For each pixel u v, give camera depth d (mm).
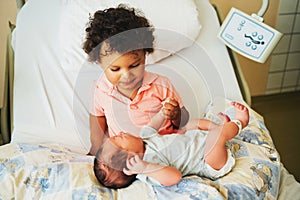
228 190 985
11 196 992
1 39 1769
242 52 1533
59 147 1143
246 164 1085
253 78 2334
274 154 1184
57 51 1430
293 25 2246
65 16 1419
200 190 947
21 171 1016
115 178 979
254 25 1502
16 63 1408
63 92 1338
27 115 1273
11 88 1422
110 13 1124
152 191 971
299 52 2355
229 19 1534
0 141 1415
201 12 1634
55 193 963
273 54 2291
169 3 1464
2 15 1723
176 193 951
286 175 1276
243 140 1213
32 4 1539
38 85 1355
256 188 1022
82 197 950
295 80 2453
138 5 1431
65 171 1005
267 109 2314
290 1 2160
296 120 2225
